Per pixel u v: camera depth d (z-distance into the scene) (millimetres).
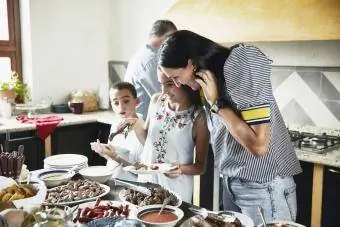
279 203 1816
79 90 4438
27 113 4141
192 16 3154
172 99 2135
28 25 4098
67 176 1909
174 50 1600
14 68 4223
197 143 2092
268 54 3303
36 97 4199
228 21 2932
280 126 1795
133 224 1299
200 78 1647
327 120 3072
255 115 1562
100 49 4633
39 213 1298
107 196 1730
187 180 2139
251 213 1870
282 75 3260
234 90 1590
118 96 2408
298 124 3223
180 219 1447
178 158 2127
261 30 2742
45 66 4227
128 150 2371
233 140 1795
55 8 4215
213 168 2941
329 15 2467
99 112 4375
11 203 1445
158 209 1533
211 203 2996
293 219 1896
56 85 4336
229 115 1589
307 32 2527
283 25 2648
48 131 3691
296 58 3158
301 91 3174
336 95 2998
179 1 3326
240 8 2918
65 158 2209
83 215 1446
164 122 2160
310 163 2559
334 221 2488
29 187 1614
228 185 1924
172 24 3115
